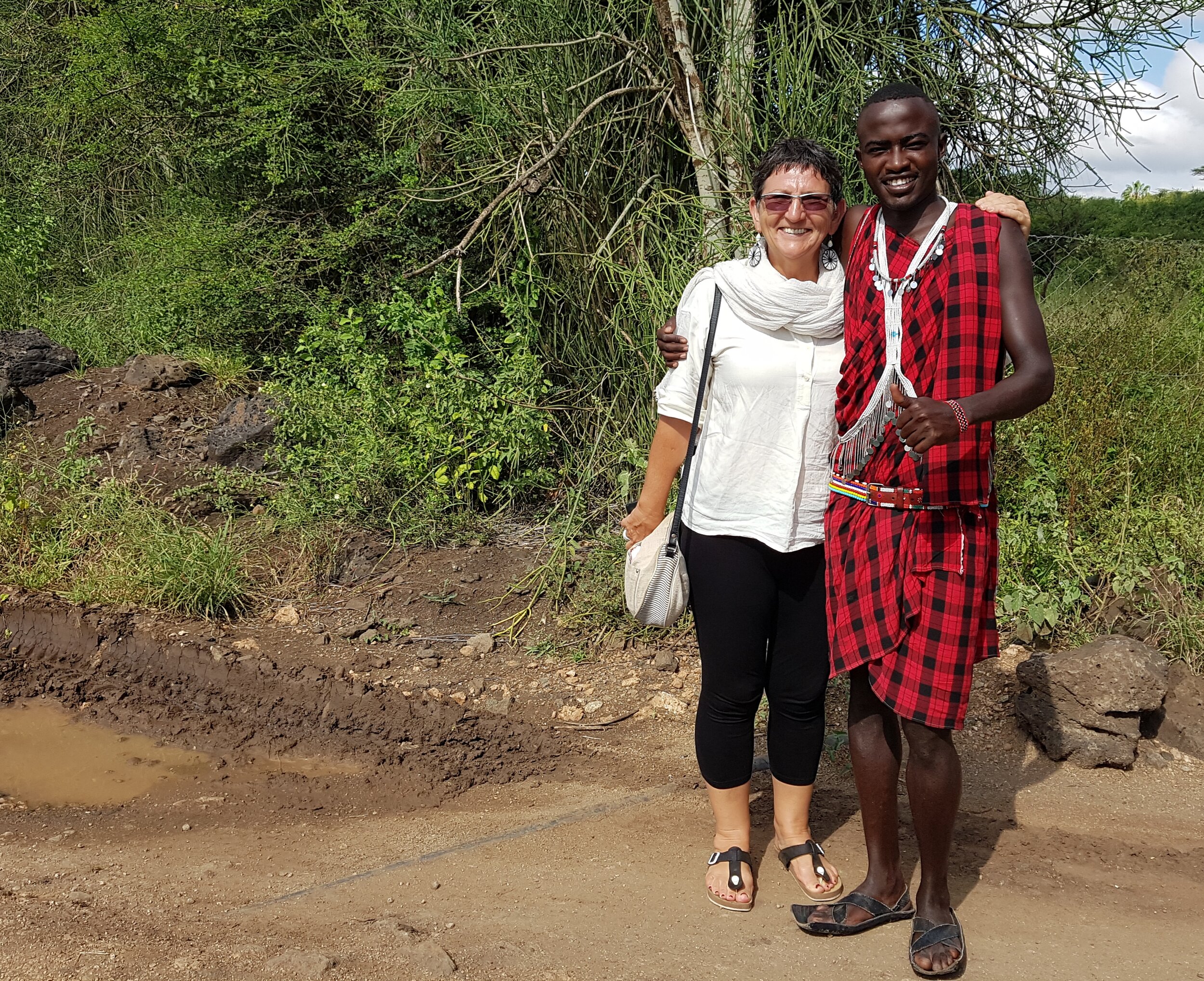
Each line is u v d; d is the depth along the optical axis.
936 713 2.62
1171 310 7.76
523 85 6.52
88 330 8.40
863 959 2.77
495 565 5.61
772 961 2.76
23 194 10.99
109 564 5.44
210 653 4.80
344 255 7.45
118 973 2.65
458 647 4.98
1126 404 5.98
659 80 6.46
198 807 3.78
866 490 2.73
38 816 3.70
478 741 4.23
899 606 2.65
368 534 5.87
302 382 6.48
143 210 10.84
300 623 5.17
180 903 3.06
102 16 9.18
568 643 4.98
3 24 12.07
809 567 2.93
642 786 3.85
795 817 3.11
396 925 2.88
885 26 6.05
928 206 2.67
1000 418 2.46
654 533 3.02
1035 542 5.02
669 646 4.93
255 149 7.72
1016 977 2.70
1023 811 3.66
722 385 2.90
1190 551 5.05
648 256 6.37
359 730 4.34
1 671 4.82
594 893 3.12
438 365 6.18
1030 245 7.67
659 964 2.74
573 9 6.55
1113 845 3.39
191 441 6.77
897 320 2.63
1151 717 4.21
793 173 2.72
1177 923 2.96
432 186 7.06
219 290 7.80
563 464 6.40
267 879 3.23
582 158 6.61
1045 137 6.35
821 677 2.99
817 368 2.83
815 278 2.84
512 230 6.86
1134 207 11.23
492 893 3.13
